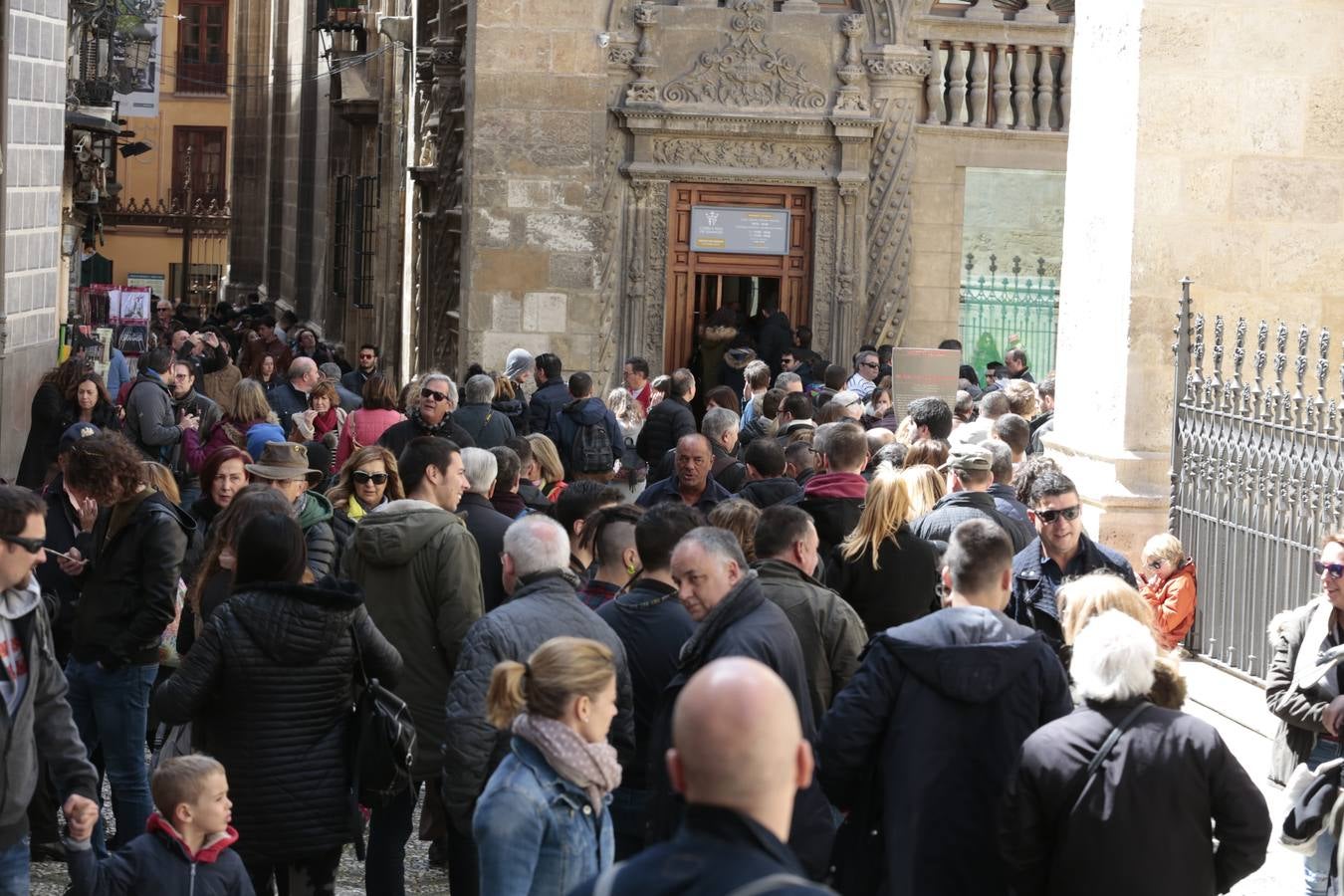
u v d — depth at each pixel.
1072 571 9.38
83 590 9.29
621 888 3.68
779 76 26.70
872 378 22.48
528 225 26.25
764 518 8.21
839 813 8.61
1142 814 6.08
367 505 10.58
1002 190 27.23
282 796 7.54
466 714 7.27
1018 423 13.12
